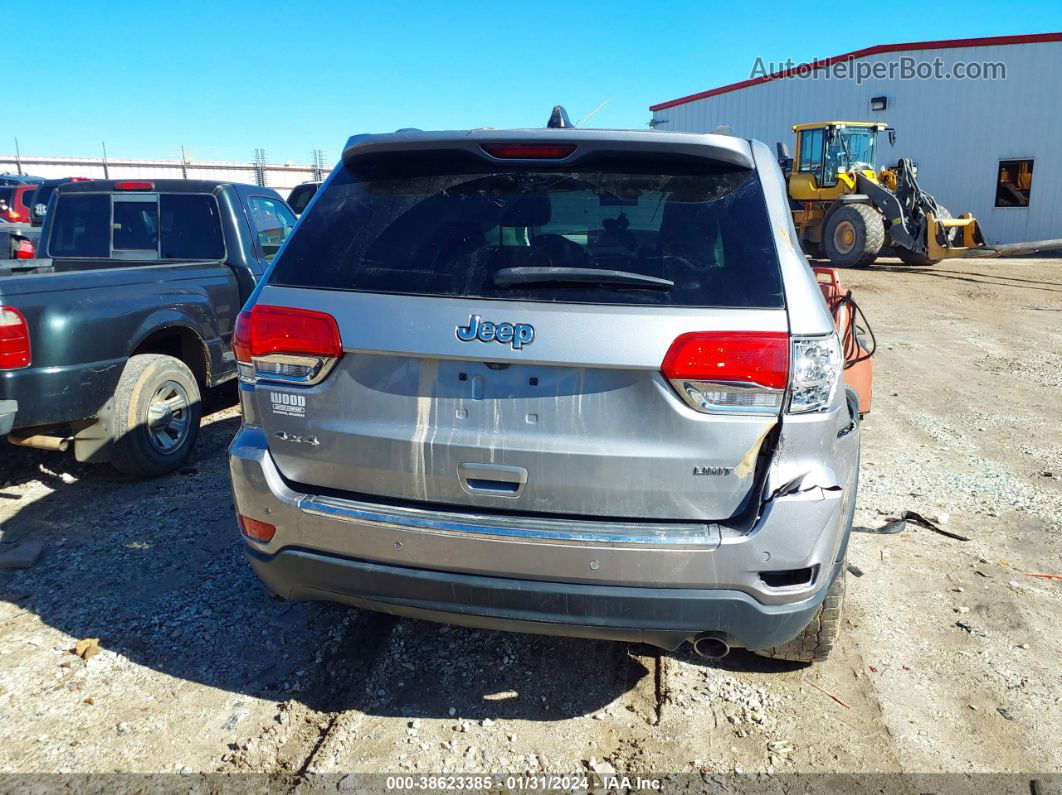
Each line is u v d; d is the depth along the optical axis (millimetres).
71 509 4539
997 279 16875
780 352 2268
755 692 2980
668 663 3150
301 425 2529
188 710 2826
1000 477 5207
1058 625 3438
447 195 2635
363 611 3494
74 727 2725
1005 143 23562
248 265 5938
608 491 2332
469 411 2383
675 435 2291
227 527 4309
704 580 2295
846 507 2482
